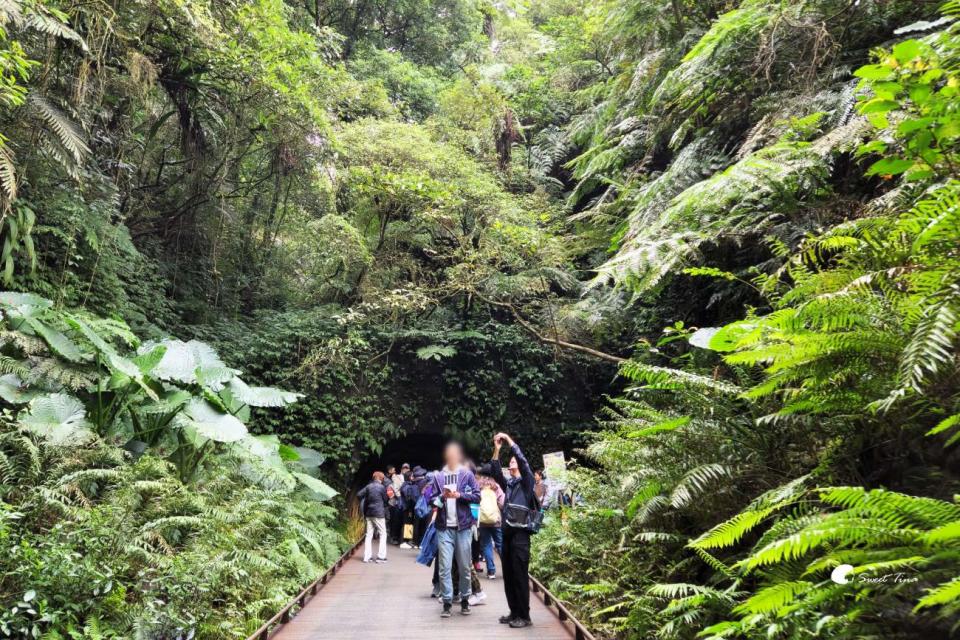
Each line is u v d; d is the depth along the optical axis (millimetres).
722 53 7168
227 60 10047
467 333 14578
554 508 10664
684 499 4070
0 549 4461
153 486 6234
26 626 4156
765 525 4340
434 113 19141
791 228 6207
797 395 3869
